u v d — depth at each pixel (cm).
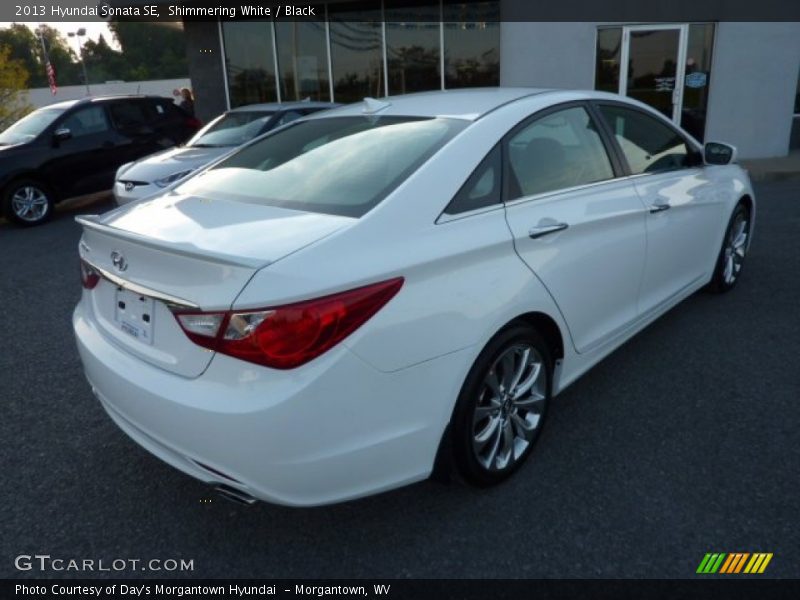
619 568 215
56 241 725
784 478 257
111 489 264
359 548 228
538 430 271
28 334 432
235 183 273
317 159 269
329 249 198
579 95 312
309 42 1259
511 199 252
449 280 218
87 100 897
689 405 315
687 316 423
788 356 363
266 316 183
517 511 244
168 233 221
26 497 258
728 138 1048
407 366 206
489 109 271
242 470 192
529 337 252
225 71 1313
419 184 227
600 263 288
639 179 329
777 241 593
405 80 1220
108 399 233
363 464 204
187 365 202
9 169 787
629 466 268
